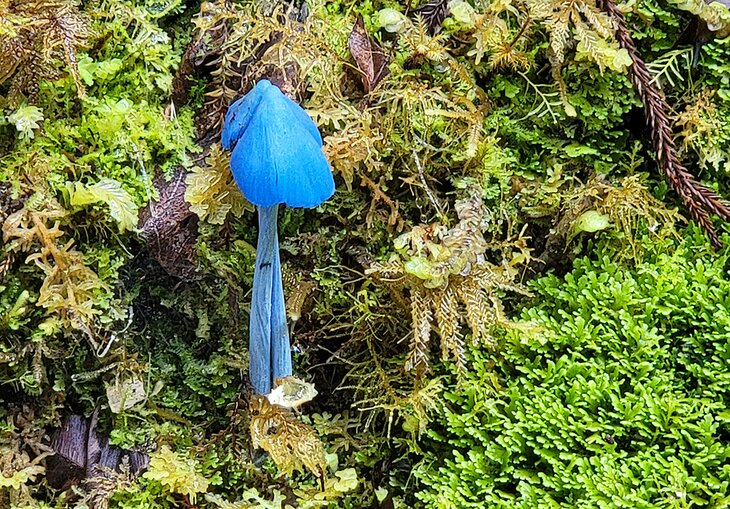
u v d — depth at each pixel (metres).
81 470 0.20
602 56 0.19
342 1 0.20
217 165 0.19
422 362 0.20
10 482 0.19
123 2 0.20
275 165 0.17
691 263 0.20
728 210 0.20
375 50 0.20
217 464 0.20
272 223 0.18
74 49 0.18
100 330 0.20
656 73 0.20
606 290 0.19
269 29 0.19
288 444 0.19
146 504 0.20
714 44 0.20
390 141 0.20
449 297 0.19
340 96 0.20
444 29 0.20
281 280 0.20
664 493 0.17
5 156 0.19
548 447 0.18
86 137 0.19
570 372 0.19
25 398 0.20
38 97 0.19
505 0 0.19
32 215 0.18
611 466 0.18
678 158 0.20
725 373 0.18
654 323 0.19
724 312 0.19
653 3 0.20
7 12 0.18
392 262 0.19
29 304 0.19
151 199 0.20
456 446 0.20
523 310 0.20
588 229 0.19
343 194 0.20
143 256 0.20
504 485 0.19
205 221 0.20
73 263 0.19
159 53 0.20
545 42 0.20
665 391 0.19
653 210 0.20
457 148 0.20
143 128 0.20
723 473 0.17
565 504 0.18
